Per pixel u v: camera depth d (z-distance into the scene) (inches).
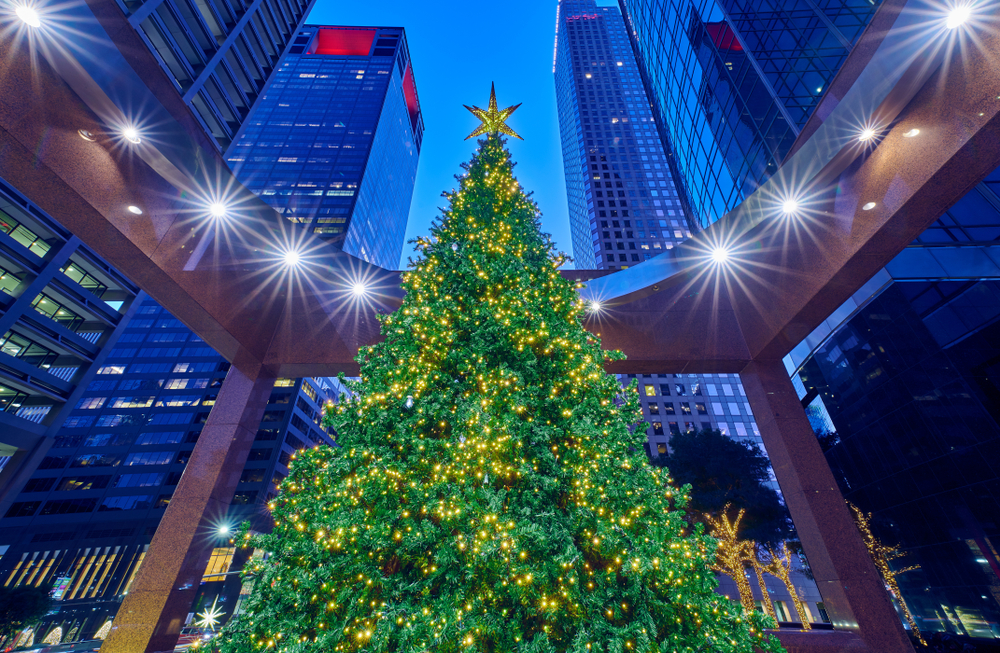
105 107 240.5
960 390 647.8
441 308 269.3
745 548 832.9
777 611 1304.1
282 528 212.7
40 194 236.8
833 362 858.1
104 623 1704.0
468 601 177.5
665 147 1756.9
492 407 223.5
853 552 328.8
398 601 188.5
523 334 254.8
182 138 288.7
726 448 1033.5
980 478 609.0
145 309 2578.7
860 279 324.8
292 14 1546.5
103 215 252.7
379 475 211.3
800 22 857.5
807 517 350.6
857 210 296.5
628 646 167.6
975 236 716.0
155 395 2260.1
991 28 200.5
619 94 3880.4
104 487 1984.5
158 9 1020.5
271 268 408.2
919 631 671.8
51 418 1247.5
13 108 202.4
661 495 237.1
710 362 427.2
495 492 203.6
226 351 388.5
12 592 1085.8
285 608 183.0
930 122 237.1
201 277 331.3
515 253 321.1
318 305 437.1
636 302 452.8
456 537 188.2
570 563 173.9
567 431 229.9
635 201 3063.5
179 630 297.6
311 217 2755.9
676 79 1435.8
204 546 325.7
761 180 929.5
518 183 417.4
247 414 387.5
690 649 177.0
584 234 3307.1
